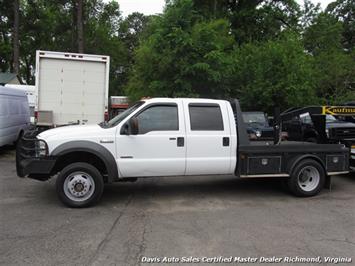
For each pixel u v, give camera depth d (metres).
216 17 26.53
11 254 3.98
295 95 18.20
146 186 7.48
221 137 6.44
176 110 6.29
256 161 6.57
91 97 10.91
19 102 12.48
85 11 38.56
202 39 14.59
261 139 8.09
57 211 5.63
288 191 7.11
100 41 41.31
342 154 7.02
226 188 7.38
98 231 4.74
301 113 7.97
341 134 8.32
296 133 13.20
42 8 38.00
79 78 10.82
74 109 10.83
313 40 32.53
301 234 4.71
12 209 5.71
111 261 3.83
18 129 12.16
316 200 6.54
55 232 4.69
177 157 6.23
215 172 6.51
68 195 5.81
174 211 5.71
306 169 6.81
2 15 36.84
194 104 6.40
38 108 10.63
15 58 33.16
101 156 5.86
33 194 6.66
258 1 30.83
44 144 5.79
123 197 6.57
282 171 6.70
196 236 4.59
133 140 6.04
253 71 19.02
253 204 6.20
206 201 6.36
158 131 6.15
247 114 14.06
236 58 19.03
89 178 5.86
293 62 18.62
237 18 29.27
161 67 14.55
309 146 6.84
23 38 39.16
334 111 7.96
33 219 5.22
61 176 5.75
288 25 31.59
